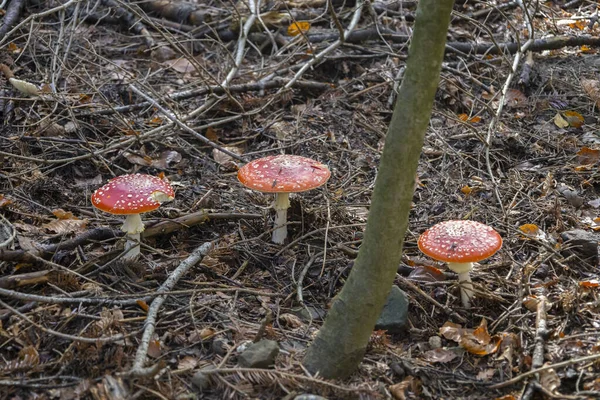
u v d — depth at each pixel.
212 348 1.69
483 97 2.43
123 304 1.73
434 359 1.70
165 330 1.71
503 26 2.70
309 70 2.53
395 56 2.53
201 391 1.61
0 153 2.02
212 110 2.36
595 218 2.03
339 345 1.61
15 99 2.22
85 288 1.77
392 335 1.75
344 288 1.60
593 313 1.76
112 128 2.25
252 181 1.84
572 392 1.62
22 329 1.68
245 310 1.78
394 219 1.54
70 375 1.62
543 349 1.68
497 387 1.64
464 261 1.72
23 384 1.59
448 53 2.59
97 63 2.50
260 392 1.61
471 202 2.08
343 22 2.72
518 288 1.82
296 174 1.84
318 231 1.94
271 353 1.63
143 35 2.61
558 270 1.88
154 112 2.32
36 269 1.81
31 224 1.93
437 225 1.79
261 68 2.47
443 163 2.20
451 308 1.79
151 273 1.83
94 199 1.79
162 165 2.17
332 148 2.26
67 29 2.60
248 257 1.91
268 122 2.35
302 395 1.58
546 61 2.56
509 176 2.16
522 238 1.96
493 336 1.72
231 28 2.64
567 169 2.18
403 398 1.61
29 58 2.45
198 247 1.90
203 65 2.54
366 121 2.35
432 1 1.47
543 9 2.79
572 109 2.38
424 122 1.51
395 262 1.57
